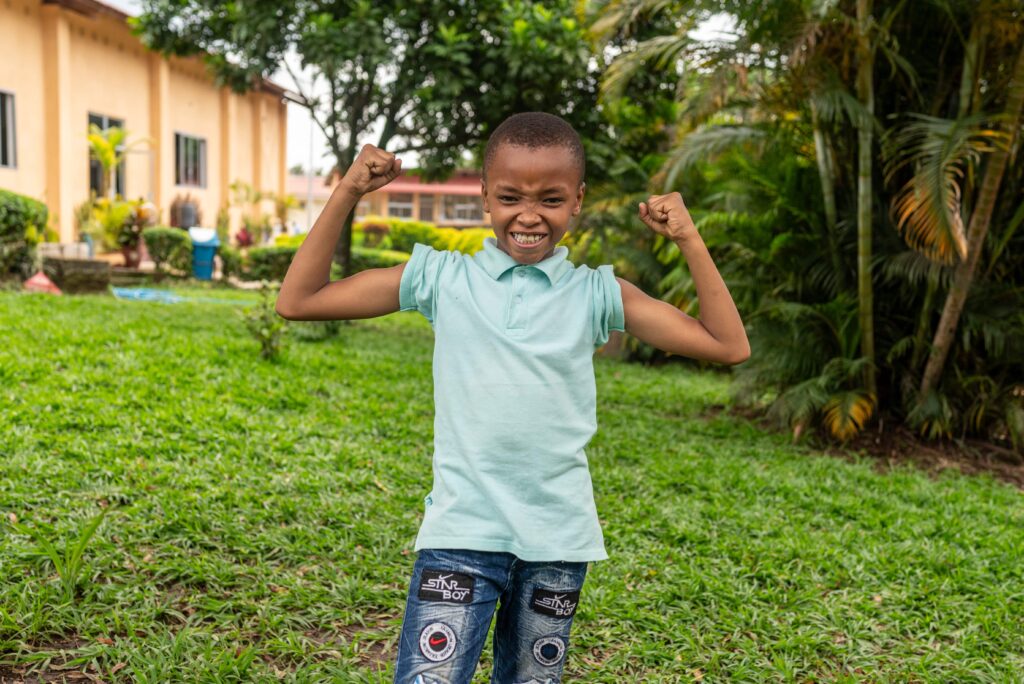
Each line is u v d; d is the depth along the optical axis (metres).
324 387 7.21
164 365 7.09
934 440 7.20
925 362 7.16
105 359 6.97
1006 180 6.87
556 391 1.84
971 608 3.72
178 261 16.52
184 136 20.92
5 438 4.83
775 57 6.69
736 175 7.92
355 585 3.47
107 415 5.52
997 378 7.30
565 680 2.95
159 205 19.66
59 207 16.28
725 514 4.86
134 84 18.80
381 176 1.87
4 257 11.28
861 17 6.16
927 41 6.91
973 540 4.68
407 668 1.77
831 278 7.26
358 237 25.75
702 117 6.89
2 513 3.83
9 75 15.10
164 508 4.06
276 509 4.28
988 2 5.95
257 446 5.31
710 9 6.54
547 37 9.77
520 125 1.81
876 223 7.08
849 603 3.73
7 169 15.20
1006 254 7.09
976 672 3.11
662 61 7.20
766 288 7.61
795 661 3.19
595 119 10.88
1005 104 6.47
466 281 1.92
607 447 6.24
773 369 7.39
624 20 7.33
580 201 1.91
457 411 1.86
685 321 1.94
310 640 3.09
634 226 11.70
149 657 2.77
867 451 6.96
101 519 3.45
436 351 1.93
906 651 3.31
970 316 6.86
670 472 5.68
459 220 37.72
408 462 5.39
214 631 3.08
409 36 9.73
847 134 7.06
